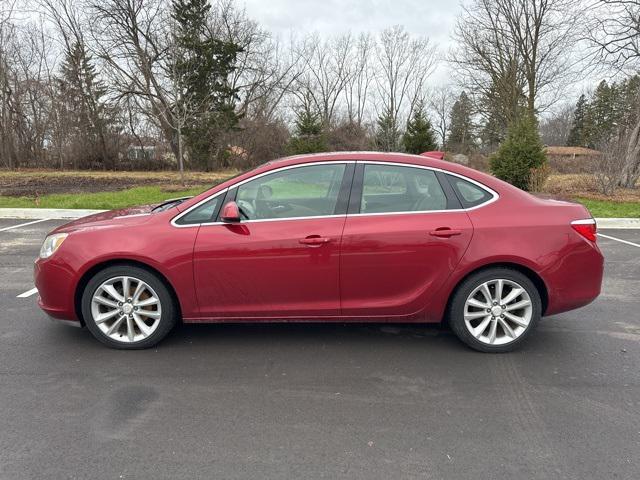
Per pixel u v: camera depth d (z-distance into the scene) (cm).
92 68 3114
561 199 397
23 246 764
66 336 399
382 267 353
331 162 367
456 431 269
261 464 240
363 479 229
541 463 241
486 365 351
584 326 429
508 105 2905
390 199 361
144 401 299
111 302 366
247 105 3703
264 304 361
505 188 366
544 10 2686
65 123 3091
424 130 3300
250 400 301
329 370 343
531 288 358
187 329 418
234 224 353
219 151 3262
